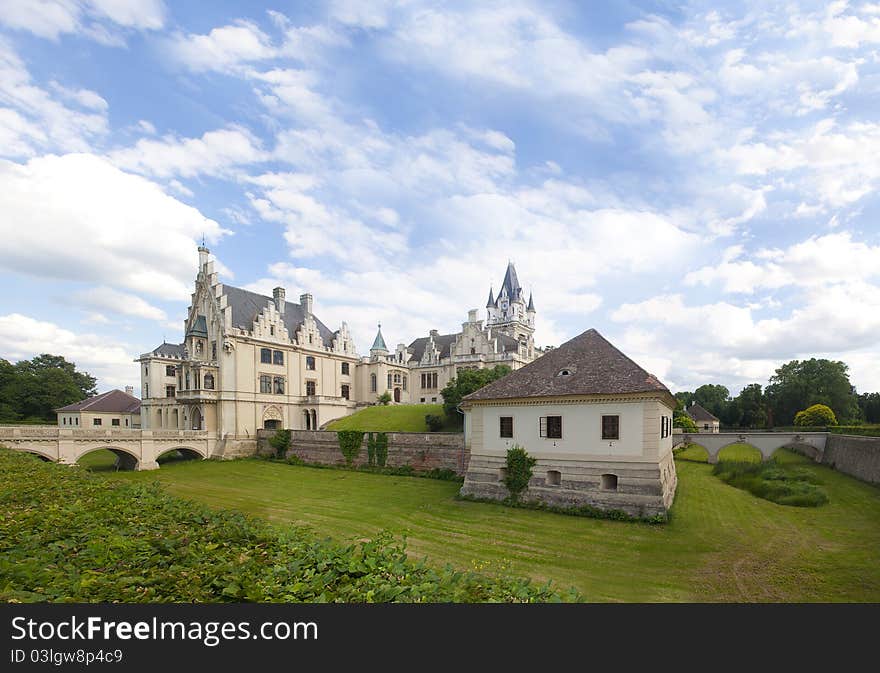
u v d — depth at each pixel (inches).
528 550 871.7
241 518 374.3
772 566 765.3
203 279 2492.6
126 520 347.9
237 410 2397.9
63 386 3720.5
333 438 2060.8
